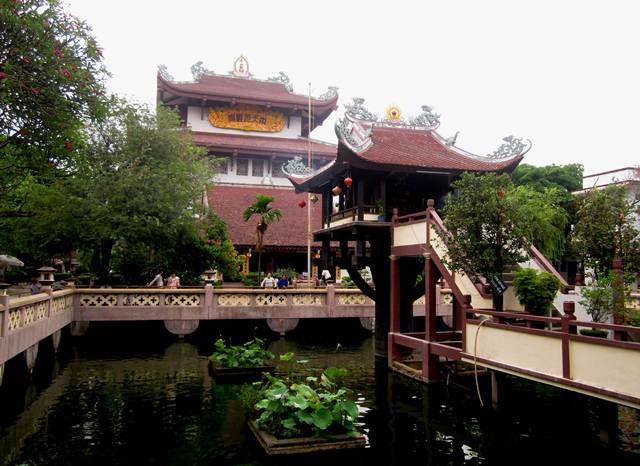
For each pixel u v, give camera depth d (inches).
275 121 2124.8
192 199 1074.7
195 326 882.1
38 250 966.4
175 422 449.1
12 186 613.0
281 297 925.8
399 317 679.1
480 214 490.3
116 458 368.5
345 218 719.1
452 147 745.6
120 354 775.7
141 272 1126.4
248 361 652.7
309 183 817.5
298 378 619.5
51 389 562.9
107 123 984.3
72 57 470.0
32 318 562.3
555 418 463.5
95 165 938.7
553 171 1364.4
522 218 494.6
